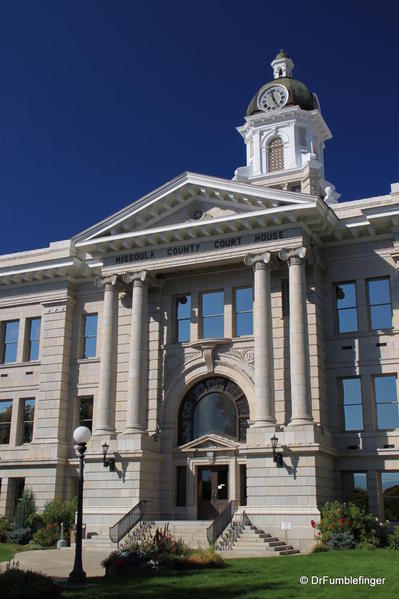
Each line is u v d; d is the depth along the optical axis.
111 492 34.59
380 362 34.03
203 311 38.12
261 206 35.62
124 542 30.55
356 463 33.09
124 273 38.22
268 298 34.47
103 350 37.78
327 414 34.19
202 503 35.12
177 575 20.16
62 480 39.09
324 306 35.97
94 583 19.00
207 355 36.53
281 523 29.28
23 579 16.19
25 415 42.06
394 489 32.47
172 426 36.66
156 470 35.78
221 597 16.20
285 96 57.59
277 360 34.81
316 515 29.50
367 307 35.25
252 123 57.19
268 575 19.73
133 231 38.47
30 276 43.09
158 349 38.00
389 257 35.25
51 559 26.75
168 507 35.38
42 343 42.19
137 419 35.62
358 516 29.11
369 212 34.09
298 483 30.45
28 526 36.56
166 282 39.16
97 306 42.19
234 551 27.34
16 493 40.62
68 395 41.03
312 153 54.72
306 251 34.22
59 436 39.81
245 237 35.56
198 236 36.69
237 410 35.78
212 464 35.16
